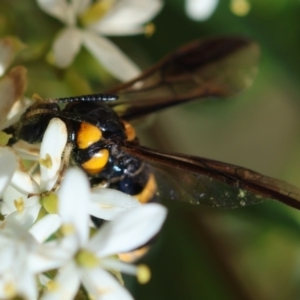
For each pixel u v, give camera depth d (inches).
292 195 3.1
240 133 4.7
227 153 4.7
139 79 3.6
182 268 4.1
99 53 3.8
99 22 3.9
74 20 3.9
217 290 4.1
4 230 3.1
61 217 3.1
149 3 4.0
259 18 4.2
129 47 4.2
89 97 3.3
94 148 3.3
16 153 3.2
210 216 4.1
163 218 3.2
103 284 3.1
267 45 4.2
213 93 3.6
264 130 4.7
